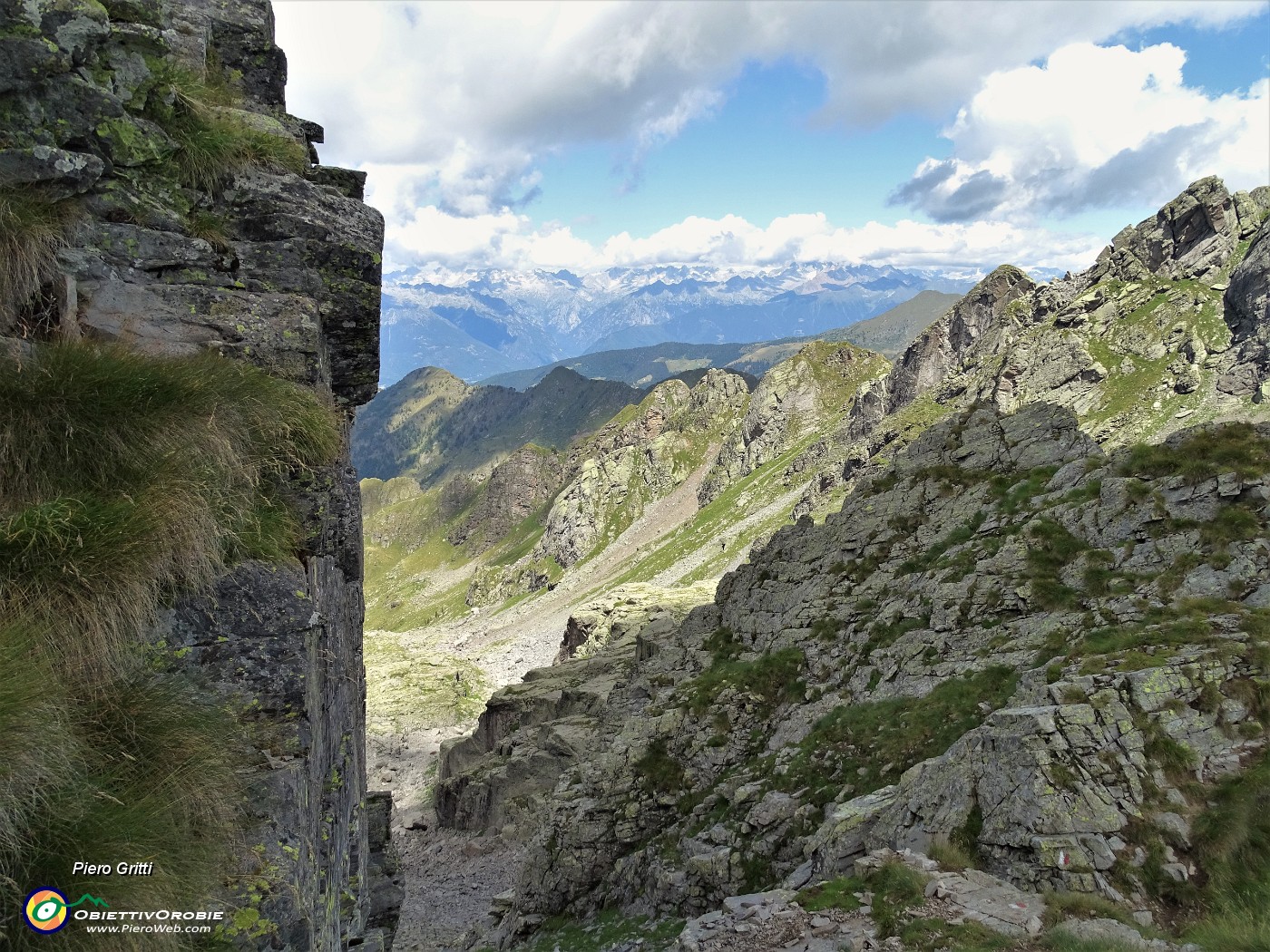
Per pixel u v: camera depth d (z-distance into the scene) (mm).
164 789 7867
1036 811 19359
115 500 8883
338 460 14648
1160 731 20297
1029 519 35719
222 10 17219
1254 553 26688
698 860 30906
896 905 18188
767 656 41656
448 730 143750
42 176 10492
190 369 10617
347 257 15016
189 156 13008
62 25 10930
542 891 39781
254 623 9656
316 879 9914
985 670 29516
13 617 7570
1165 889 17391
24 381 8914
